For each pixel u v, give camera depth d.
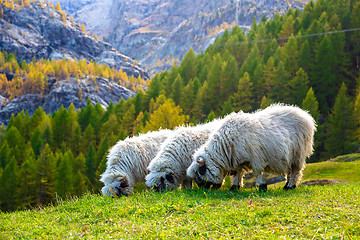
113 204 8.54
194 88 80.06
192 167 10.29
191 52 103.44
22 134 79.50
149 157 12.66
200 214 6.97
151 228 6.34
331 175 30.53
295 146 10.65
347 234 5.40
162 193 9.82
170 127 44.50
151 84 86.75
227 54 94.38
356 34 75.75
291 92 65.06
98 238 6.16
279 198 8.23
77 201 9.63
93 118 80.06
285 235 5.52
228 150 9.78
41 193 47.84
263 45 98.00
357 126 53.88
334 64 68.25
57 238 6.47
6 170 46.75
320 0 99.19
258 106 70.06
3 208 46.19
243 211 6.92
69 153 55.97
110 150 12.80
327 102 68.81
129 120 72.06
